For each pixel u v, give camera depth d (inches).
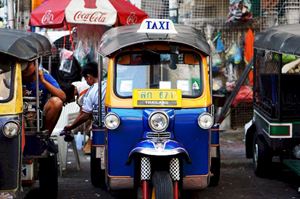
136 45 256.1
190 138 249.0
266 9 451.5
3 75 228.1
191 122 248.2
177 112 247.8
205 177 253.0
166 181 224.8
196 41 259.6
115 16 400.2
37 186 300.4
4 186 221.8
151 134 242.8
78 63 397.1
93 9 398.9
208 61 272.2
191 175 251.6
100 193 308.2
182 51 258.5
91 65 321.7
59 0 410.6
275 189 314.3
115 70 256.2
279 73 305.7
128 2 426.9
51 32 481.7
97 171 311.3
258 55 352.8
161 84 255.9
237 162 372.2
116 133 248.5
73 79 392.2
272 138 307.0
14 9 479.2
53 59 414.6
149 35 255.0
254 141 348.2
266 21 451.8
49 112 273.4
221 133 456.4
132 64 257.8
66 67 391.9
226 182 329.7
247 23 451.5
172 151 230.5
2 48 224.5
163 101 247.4
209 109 254.7
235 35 454.9
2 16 512.1
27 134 252.4
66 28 450.3
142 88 254.4
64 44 455.2
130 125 247.6
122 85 254.8
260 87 347.9
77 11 396.5
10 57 228.8
